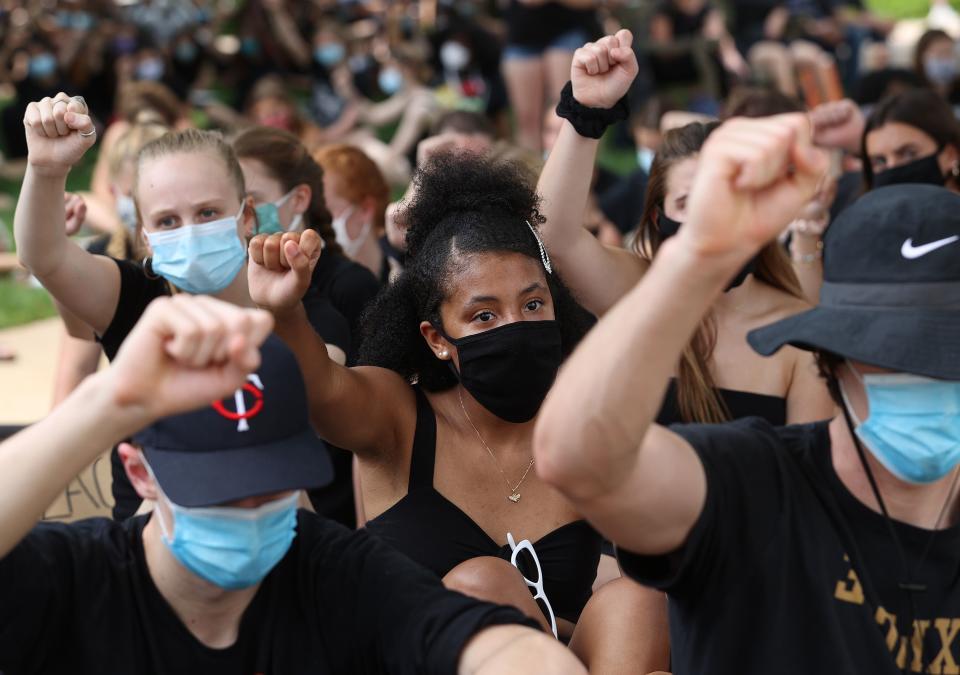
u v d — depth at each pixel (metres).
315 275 9.05
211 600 4.64
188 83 30.33
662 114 15.82
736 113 10.82
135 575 4.68
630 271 7.67
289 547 4.87
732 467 4.38
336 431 6.30
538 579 6.41
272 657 4.78
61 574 4.59
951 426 4.18
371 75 28.97
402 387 6.71
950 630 4.38
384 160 23.95
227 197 7.32
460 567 6.05
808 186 3.70
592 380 3.82
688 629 4.47
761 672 4.32
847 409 4.38
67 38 27.69
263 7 29.69
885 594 4.37
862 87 16.02
